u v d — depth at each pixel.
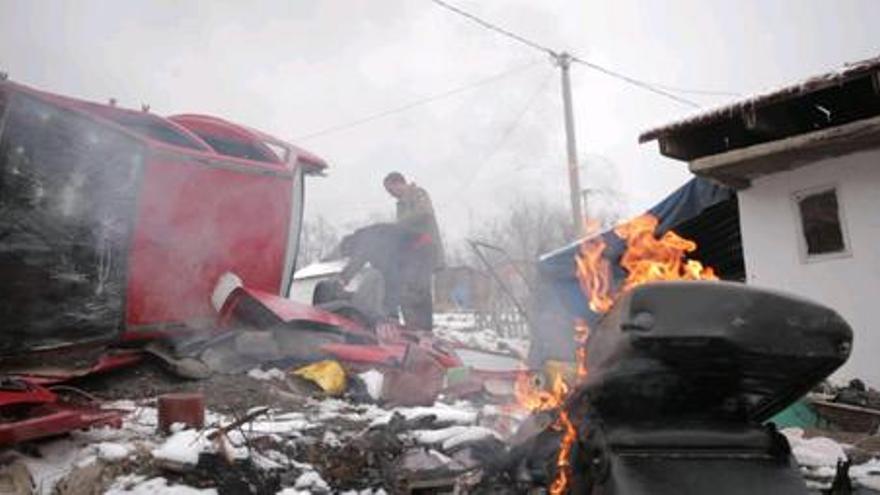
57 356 4.45
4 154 4.12
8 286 4.13
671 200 7.21
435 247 7.88
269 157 6.55
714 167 6.04
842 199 5.75
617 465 2.24
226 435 3.51
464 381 5.77
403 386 5.08
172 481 3.30
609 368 2.33
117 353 4.96
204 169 5.51
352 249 7.57
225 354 5.39
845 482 3.07
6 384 3.73
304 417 4.43
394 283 7.68
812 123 6.03
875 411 4.66
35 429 3.38
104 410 4.09
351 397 5.18
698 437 2.30
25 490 3.14
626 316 2.15
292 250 6.57
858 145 5.48
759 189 6.38
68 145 4.48
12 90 4.19
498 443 3.45
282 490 3.35
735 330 2.10
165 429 3.88
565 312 8.19
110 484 3.27
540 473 3.07
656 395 2.35
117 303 4.76
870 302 5.55
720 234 7.41
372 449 3.68
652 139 6.42
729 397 2.36
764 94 5.55
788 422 5.05
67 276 4.45
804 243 6.05
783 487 2.22
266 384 5.18
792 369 2.21
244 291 5.63
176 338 5.31
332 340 5.96
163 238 5.16
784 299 2.15
